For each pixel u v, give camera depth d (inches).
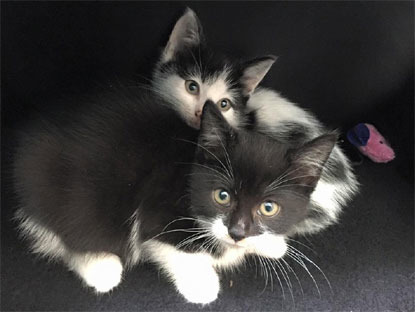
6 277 9.9
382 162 13.3
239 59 12.3
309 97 13.2
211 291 9.6
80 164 9.1
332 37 12.2
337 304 10.1
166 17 11.7
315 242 11.3
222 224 8.4
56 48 11.7
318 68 12.7
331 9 11.8
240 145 8.5
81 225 9.3
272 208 8.5
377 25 12.1
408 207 12.3
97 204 9.2
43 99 11.7
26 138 9.7
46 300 9.6
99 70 12.2
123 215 9.3
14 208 11.0
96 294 9.8
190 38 11.8
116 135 9.3
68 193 9.1
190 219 8.9
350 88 13.1
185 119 11.1
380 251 11.3
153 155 9.2
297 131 11.1
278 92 12.8
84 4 11.2
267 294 10.2
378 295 10.3
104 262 9.8
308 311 10.0
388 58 12.7
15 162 9.8
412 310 10.1
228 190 8.3
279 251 9.7
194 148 9.3
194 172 8.6
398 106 13.6
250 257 10.8
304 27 12.0
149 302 9.8
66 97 10.8
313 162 8.4
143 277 10.2
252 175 8.3
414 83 13.3
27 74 11.9
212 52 12.2
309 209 9.7
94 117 9.6
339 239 11.5
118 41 11.9
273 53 12.4
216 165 8.4
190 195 8.7
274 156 8.4
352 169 12.6
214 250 9.4
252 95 12.2
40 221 9.5
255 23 12.0
